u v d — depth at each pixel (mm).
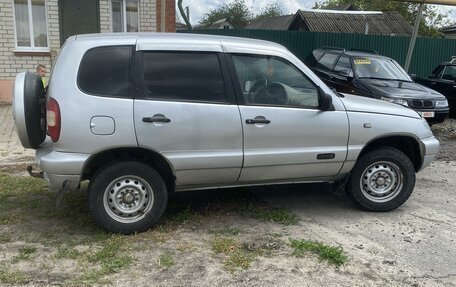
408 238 4785
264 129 4770
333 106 5039
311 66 12656
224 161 4684
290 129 4859
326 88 5051
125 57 4469
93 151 4348
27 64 12727
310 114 4930
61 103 4277
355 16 33625
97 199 4496
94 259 4109
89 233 4672
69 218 5031
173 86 4547
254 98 4797
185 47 4613
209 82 4648
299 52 15164
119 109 4359
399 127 5293
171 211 5285
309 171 5074
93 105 4316
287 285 3795
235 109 4680
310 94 4996
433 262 4285
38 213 5156
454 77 13719
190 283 3783
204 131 4586
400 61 16312
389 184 5434
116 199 4555
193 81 4605
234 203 5621
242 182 4949
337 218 5266
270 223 5059
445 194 6289
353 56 11109
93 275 3854
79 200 5559
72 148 4316
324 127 4980
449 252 4500
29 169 4766
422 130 5449
